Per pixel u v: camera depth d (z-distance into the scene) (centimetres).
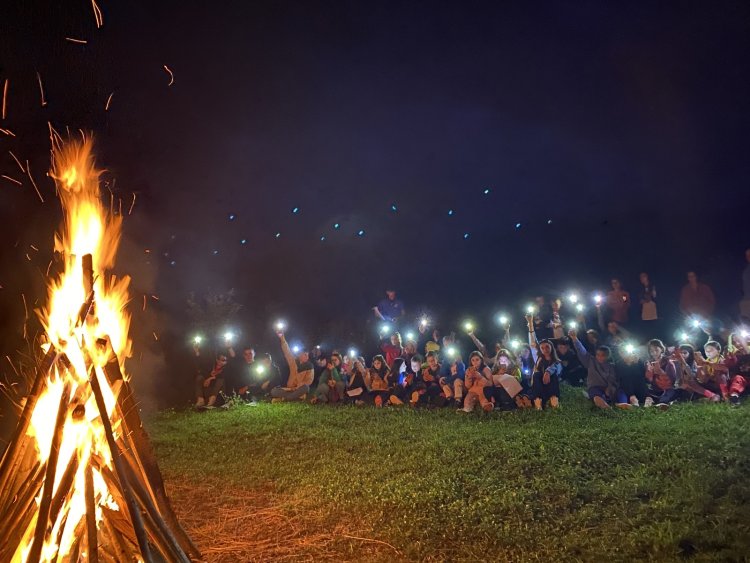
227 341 1598
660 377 1231
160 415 1431
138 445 461
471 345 1848
